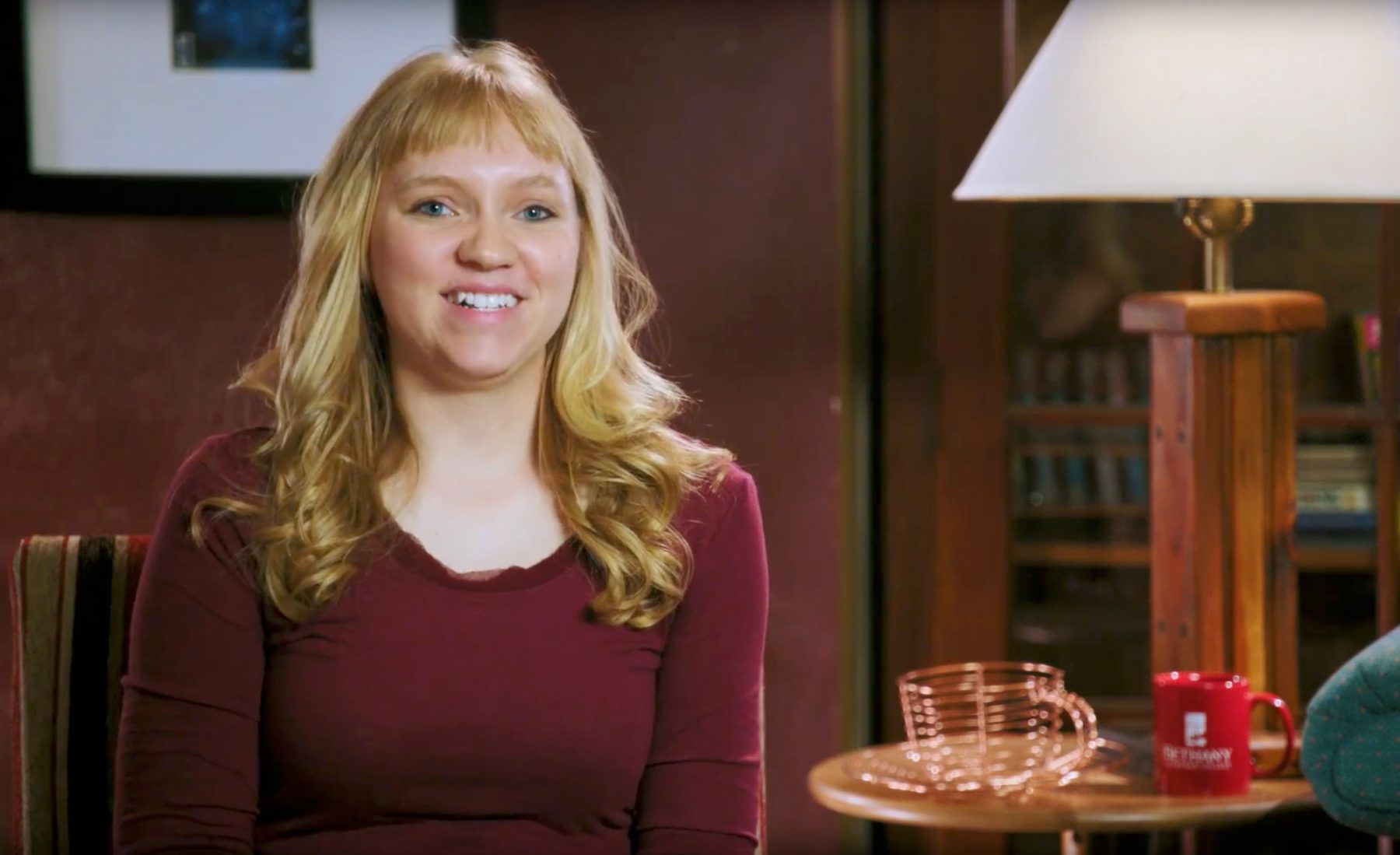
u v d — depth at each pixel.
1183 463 2.03
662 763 1.54
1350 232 2.75
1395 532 2.75
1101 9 1.95
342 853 1.44
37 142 2.59
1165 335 2.05
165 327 2.63
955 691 2.83
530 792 1.46
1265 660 2.04
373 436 1.54
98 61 2.58
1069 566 2.86
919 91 2.80
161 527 1.51
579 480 1.54
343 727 1.43
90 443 2.63
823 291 2.76
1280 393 2.04
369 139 1.52
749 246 2.76
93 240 2.61
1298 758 1.95
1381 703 1.70
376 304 1.57
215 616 1.46
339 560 1.46
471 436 1.55
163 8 2.58
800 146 2.75
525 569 1.50
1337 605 2.80
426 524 1.53
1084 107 1.92
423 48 2.62
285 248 2.63
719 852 1.51
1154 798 1.88
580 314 1.59
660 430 1.62
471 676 1.45
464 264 1.47
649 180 2.75
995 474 2.84
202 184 2.61
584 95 2.74
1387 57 1.89
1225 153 1.86
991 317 2.82
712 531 1.59
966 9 2.79
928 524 2.86
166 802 1.42
